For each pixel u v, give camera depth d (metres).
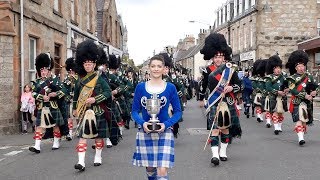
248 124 15.55
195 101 34.34
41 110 9.94
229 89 8.19
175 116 5.50
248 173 7.50
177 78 11.81
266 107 13.35
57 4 19.47
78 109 7.92
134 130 14.38
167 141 5.45
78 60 7.98
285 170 7.72
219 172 7.61
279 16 36.00
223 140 8.63
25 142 11.75
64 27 20.03
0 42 13.65
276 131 12.59
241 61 40.62
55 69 18.98
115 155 9.41
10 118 13.82
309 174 7.39
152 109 5.38
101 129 8.05
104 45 31.17
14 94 14.05
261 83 15.05
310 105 10.52
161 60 5.59
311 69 33.22
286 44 36.06
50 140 11.98
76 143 11.38
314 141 11.16
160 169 5.37
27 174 7.62
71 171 7.83
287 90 12.34
